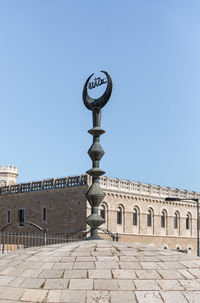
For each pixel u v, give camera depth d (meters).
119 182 54.84
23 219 57.47
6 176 84.25
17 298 10.54
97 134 15.56
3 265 12.69
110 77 15.55
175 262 12.33
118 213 54.69
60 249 13.26
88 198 15.35
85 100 16.19
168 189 62.84
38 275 11.36
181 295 10.51
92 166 15.46
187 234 65.50
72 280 10.92
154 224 59.75
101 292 10.42
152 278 11.09
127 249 13.14
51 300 10.29
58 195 53.38
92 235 15.24
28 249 14.33
